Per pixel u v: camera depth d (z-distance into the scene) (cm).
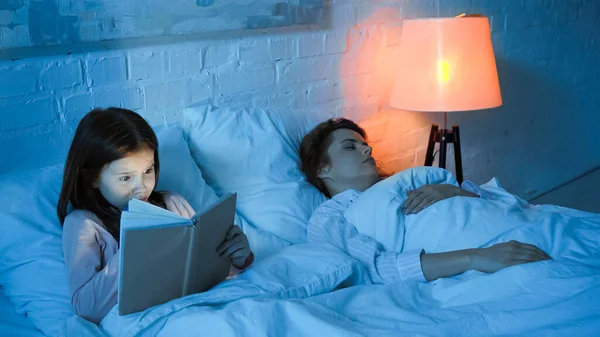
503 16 301
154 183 148
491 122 312
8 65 159
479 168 312
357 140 198
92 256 139
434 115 285
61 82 169
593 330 117
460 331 121
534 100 333
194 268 132
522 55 318
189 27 191
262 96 219
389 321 129
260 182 188
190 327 125
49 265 143
